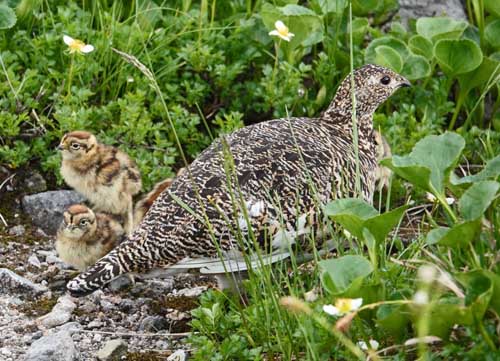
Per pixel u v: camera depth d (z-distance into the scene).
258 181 10.23
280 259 10.35
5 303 10.79
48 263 11.81
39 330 10.35
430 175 8.80
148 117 13.12
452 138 9.02
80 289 9.88
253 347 9.38
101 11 14.14
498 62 13.69
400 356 8.55
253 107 13.99
